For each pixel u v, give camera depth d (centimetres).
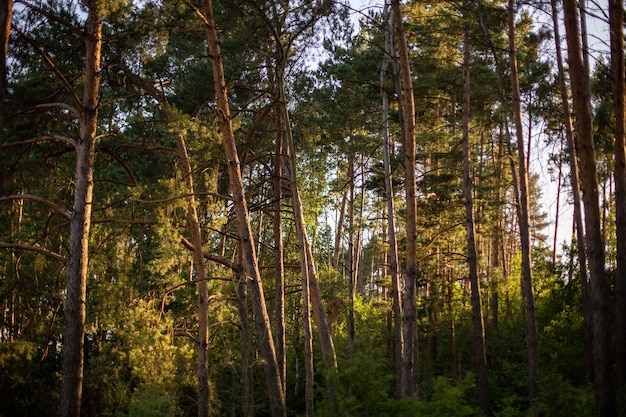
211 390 1847
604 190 2831
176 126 1599
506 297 3706
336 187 3284
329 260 4138
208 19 1695
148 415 1346
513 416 1795
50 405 1830
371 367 1053
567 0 1360
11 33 1539
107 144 1872
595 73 1984
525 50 2472
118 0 1506
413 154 1599
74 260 1526
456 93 2608
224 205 1812
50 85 1702
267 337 1689
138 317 1739
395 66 2083
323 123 2505
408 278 1580
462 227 2883
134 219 1777
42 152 1736
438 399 1053
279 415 1659
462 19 2230
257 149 2311
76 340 1497
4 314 2112
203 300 1853
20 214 2148
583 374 2455
